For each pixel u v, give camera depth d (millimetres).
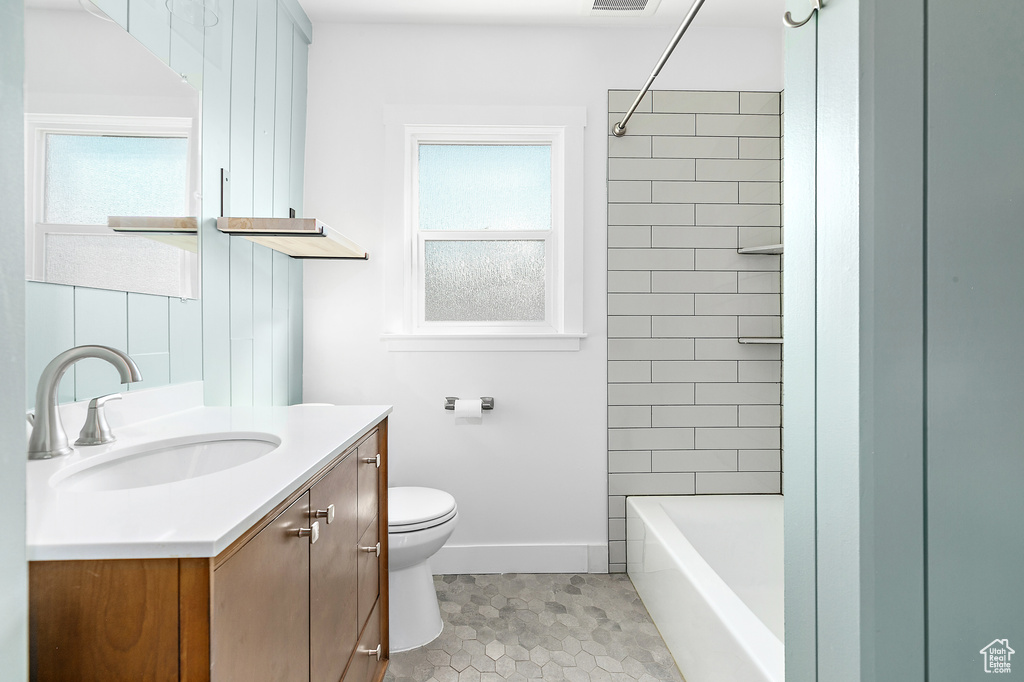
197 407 1495
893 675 657
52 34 1010
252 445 1220
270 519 830
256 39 1824
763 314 2379
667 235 2355
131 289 1228
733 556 2162
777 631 1860
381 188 2303
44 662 640
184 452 1162
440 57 2303
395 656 1745
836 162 698
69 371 1069
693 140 2348
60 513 704
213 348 1582
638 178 2346
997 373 665
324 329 2293
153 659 643
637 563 2201
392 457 2328
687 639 1640
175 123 1369
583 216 2338
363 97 2295
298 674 951
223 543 644
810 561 769
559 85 2326
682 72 2342
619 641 1848
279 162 2021
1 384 453
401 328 2299
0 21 448
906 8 652
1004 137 666
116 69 1164
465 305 2400
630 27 2334
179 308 1412
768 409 2396
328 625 1115
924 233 657
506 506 2355
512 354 2340
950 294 660
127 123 1203
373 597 1513
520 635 1874
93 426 1052
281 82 2027
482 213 2395
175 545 626
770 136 2357
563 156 2326
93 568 637
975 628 664
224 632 681
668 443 2379
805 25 770
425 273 2398
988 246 665
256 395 1864
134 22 1227
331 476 1128
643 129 2338
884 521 654
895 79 650
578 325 2332
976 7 664
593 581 2283
